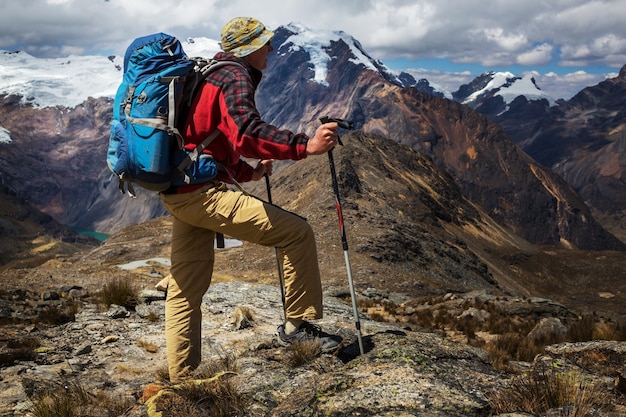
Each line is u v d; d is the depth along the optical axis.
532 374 3.97
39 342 8.57
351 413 3.48
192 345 4.70
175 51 4.04
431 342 4.93
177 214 4.36
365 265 88.00
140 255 108.88
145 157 3.90
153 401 4.15
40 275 20.06
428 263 108.25
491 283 128.12
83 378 7.04
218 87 3.96
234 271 76.19
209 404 4.13
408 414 3.33
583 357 4.86
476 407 3.46
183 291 4.70
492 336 17.64
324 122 3.82
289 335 5.00
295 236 4.42
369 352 4.54
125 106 3.99
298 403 3.80
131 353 8.28
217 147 4.20
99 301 12.29
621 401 3.67
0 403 5.95
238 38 4.12
